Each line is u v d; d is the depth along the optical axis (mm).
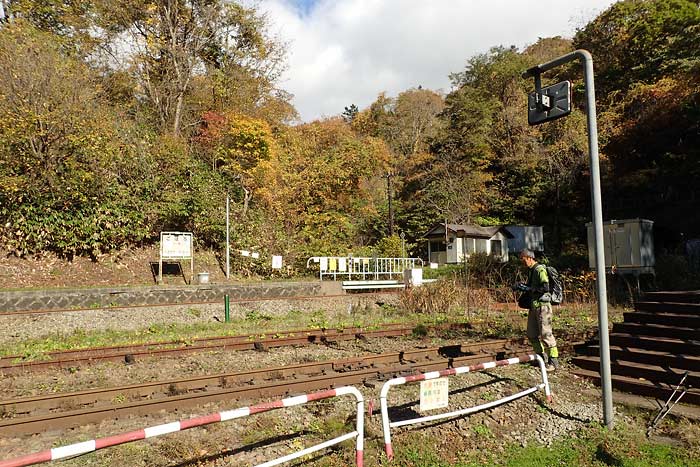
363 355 9195
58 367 8406
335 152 33281
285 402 4043
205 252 20688
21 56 16656
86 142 17359
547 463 4965
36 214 16484
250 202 24953
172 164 21047
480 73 49781
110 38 24594
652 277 19094
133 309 13672
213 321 13812
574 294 17672
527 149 40781
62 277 16344
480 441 5430
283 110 31953
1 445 4844
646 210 33219
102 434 5133
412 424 5613
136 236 18984
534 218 39375
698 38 34562
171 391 6613
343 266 21312
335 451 4871
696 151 30016
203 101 26922
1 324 11680
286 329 12289
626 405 6543
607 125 36500
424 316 15148
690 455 5023
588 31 43719
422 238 34125
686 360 7074
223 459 4629
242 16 28125
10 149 15930
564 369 8133
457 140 41656
